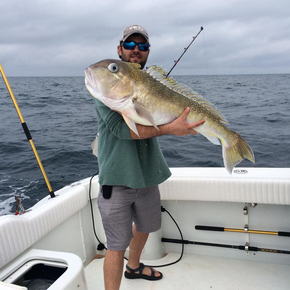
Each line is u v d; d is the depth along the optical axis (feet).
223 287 8.07
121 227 7.08
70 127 38.73
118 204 7.01
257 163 21.42
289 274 8.39
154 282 8.45
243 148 6.38
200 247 9.57
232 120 39.06
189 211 9.46
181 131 5.94
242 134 30.58
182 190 8.92
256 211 8.84
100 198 7.29
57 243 8.41
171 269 8.96
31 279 6.46
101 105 6.41
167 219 9.71
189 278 8.52
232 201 8.59
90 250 9.71
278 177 8.32
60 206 8.25
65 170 22.36
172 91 5.86
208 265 9.04
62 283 5.39
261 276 8.39
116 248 7.07
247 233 8.99
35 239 7.33
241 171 9.00
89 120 43.93
